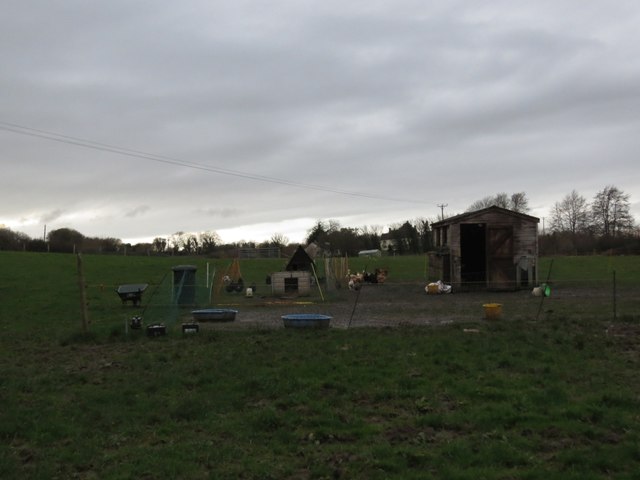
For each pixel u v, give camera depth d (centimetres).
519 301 2567
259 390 983
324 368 1120
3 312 2431
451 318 1959
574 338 1400
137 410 891
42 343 1591
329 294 3219
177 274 2759
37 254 5266
